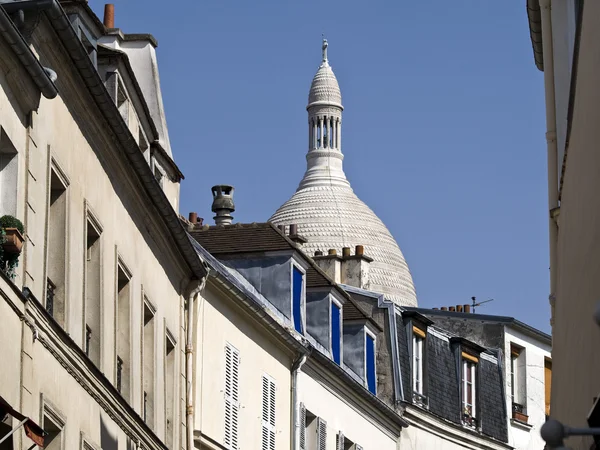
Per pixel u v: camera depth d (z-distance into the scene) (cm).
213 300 3581
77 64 2364
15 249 2009
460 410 5534
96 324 2594
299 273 4362
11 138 2081
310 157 19062
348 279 6394
